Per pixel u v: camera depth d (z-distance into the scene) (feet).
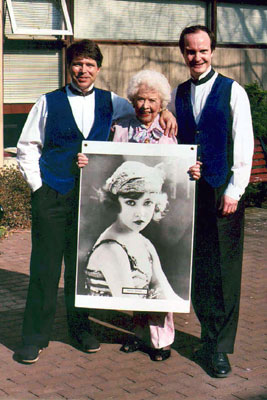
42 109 14.08
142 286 13.83
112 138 14.33
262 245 24.54
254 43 35.99
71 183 14.23
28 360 14.26
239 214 13.97
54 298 14.60
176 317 17.22
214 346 14.12
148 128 13.94
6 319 16.87
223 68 35.06
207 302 14.34
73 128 14.07
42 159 14.26
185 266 13.74
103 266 13.85
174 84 33.60
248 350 15.10
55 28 29.96
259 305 18.08
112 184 13.73
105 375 13.85
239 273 14.10
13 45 29.22
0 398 12.75
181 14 33.60
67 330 16.30
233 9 35.19
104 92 14.43
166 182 13.64
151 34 32.78
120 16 31.78
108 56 31.55
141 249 13.78
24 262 21.85
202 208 13.94
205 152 13.75
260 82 36.22
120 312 17.63
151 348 14.74
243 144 13.46
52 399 12.76
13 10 28.91
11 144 29.76
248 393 13.07
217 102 13.61
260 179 30.53
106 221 13.80
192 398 12.84
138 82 13.58
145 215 13.71
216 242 13.85
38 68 29.91
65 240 14.61
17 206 26.18
